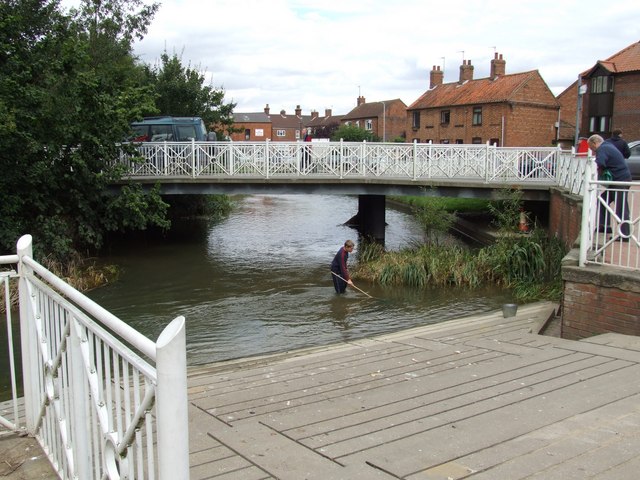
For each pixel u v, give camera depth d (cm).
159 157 1814
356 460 331
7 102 1289
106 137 1534
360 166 1850
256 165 1830
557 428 359
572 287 658
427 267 1420
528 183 1736
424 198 2961
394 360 603
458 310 1149
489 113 4319
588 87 3672
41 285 348
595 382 451
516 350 583
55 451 344
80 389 291
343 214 3022
